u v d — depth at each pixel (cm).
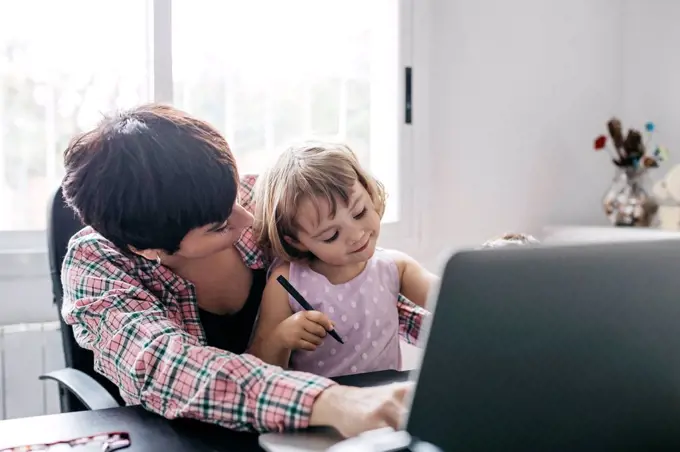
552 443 55
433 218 212
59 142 168
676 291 59
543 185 230
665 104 231
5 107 163
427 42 207
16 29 163
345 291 116
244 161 189
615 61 245
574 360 55
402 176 205
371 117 209
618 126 217
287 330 104
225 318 119
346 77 203
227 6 183
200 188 86
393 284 123
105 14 170
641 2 238
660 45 232
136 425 74
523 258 53
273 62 191
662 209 207
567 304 54
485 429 53
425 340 51
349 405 70
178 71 177
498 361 52
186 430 73
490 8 218
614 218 217
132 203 84
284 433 71
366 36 206
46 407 156
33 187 167
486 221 220
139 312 90
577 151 237
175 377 78
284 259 117
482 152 218
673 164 228
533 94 227
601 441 57
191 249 93
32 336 154
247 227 104
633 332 57
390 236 202
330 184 108
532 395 54
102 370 89
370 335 116
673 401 60
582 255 55
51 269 112
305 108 197
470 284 51
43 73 166
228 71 185
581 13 235
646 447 59
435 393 52
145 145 84
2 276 158
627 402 58
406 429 52
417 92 206
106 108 171
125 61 172
